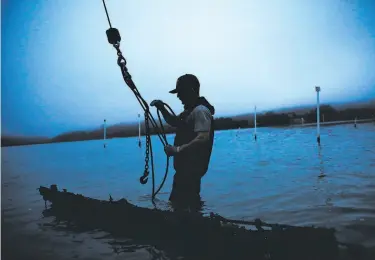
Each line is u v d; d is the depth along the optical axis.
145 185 7.24
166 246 2.88
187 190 3.02
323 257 2.31
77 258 2.76
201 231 2.84
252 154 15.38
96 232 3.45
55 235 3.43
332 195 5.11
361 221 3.47
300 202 4.70
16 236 3.48
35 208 4.98
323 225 3.38
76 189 7.18
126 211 3.45
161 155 18.39
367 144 17.06
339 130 31.22
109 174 10.08
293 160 11.53
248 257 2.55
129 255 2.73
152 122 3.18
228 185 6.74
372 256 2.22
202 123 2.79
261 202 4.83
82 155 21.58
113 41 2.86
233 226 2.71
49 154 23.80
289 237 2.44
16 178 10.14
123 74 2.95
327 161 10.52
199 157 2.95
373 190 5.35
